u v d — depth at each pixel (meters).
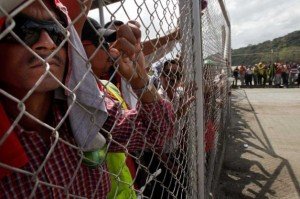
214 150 4.11
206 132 3.19
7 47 0.70
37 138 0.88
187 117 1.98
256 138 7.71
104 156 1.03
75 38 0.85
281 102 14.52
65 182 0.94
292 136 7.73
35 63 0.72
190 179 2.05
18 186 0.84
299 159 5.83
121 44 1.08
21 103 0.58
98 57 1.37
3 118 0.67
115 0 1.04
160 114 1.43
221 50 5.93
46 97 0.90
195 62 2.12
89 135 0.93
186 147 2.02
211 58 3.70
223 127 6.53
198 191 2.27
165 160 1.72
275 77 22.86
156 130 1.41
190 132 2.08
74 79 0.85
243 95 18.36
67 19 0.82
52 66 0.75
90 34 1.22
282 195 4.39
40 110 0.89
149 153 1.81
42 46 0.72
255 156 6.16
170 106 1.56
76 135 0.91
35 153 0.87
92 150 0.98
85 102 0.88
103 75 1.51
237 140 7.57
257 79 23.77
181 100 1.87
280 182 4.81
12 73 0.73
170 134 1.61
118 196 1.34
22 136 0.85
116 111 1.23
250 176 5.10
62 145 0.94
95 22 1.25
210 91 3.42
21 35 0.70
